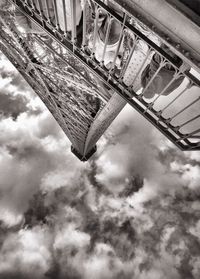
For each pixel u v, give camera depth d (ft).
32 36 38.24
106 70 22.16
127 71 25.12
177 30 12.69
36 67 51.60
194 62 13.46
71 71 50.21
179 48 13.47
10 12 37.70
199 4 11.66
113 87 23.71
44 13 24.14
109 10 16.12
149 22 13.74
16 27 40.83
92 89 41.88
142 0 12.79
